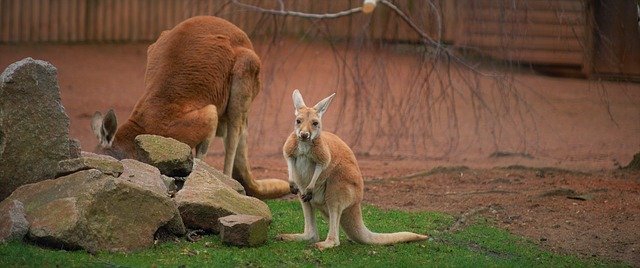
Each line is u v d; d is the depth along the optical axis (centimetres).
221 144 2016
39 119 1027
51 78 1036
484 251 1100
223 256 955
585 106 2378
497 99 2309
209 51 1278
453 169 1627
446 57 1706
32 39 2756
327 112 2244
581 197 1395
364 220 1222
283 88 2422
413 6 1695
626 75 2567
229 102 1305
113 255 934
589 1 2050
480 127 2156
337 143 1019
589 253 1125
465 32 2245
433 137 2077
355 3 2638
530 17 2628
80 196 946
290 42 2684
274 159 1833
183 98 1252
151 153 1145
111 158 1048
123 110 2255
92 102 2303
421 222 1224
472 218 1271
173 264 916
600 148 2019
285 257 973
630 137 2131
